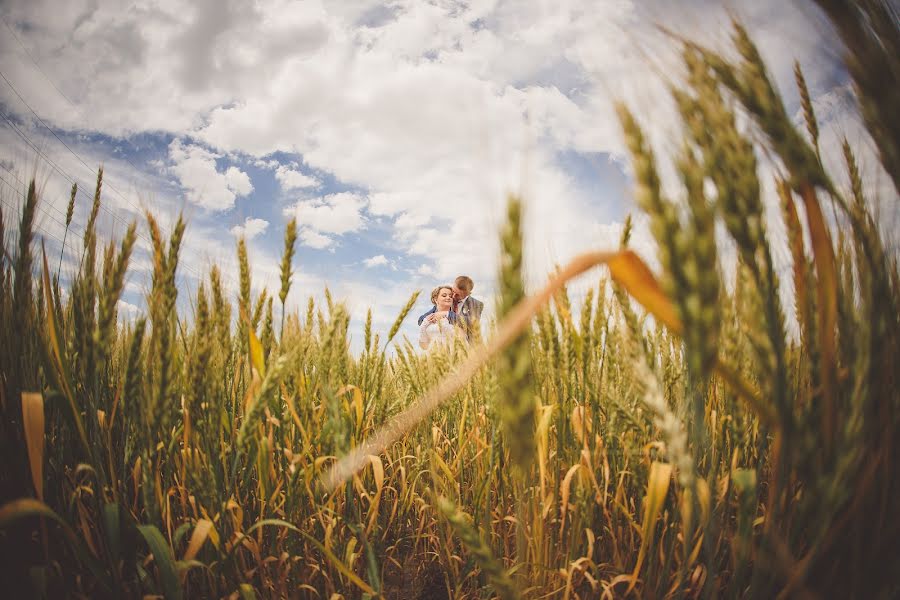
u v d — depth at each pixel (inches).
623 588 69.3
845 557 38.6
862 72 29.2
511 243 27.2
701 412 37.0
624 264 25.5
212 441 69.0
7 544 58.9
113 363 86.1
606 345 69.3
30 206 64.2
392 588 89.3
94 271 65.2
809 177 30.1
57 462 70.5
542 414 67.2
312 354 99.9
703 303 24.0
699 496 47.6
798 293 35.8
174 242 60.6
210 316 71.6
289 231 75.9
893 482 35.7
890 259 35.6
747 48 31.4
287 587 73.3
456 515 37.5
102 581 56.9
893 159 30.3
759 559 38.4
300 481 75.4
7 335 64.9
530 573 65.9
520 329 24.8
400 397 122.1
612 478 74.0
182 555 73.0
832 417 31.5
